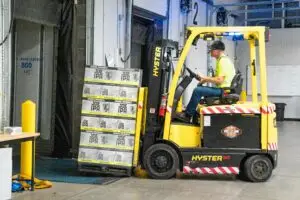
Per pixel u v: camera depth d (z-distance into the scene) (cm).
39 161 655
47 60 698
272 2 1222
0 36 524
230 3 1280
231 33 551
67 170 593
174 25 991
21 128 479
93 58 676
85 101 559
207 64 1161
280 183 536
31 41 704
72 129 683
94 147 553
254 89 579
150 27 947
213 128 546
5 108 533
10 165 429
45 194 466
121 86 553
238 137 545
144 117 560
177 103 561
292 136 1018
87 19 673
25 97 710
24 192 473
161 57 555
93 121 555
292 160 700
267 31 548
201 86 577
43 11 645
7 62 535
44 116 702
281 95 1447
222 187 511
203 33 551
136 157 552
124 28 771
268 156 546
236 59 1473
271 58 1448
